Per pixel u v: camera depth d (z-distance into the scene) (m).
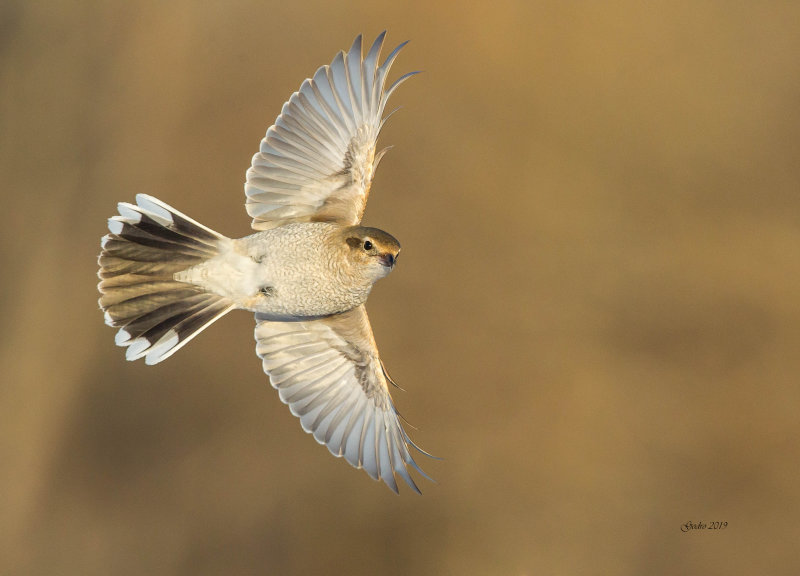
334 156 10.46
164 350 10.38
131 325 10.38
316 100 10.46
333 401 10.50
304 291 10.39
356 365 10.51
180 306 10.38
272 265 10.39
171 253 10.38
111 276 10.38
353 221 10.45
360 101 10.48
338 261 10.39
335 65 10.48
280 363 10.49
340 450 10.48
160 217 10.38
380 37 10.48
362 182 10.47
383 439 10.51
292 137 10.45
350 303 10.41
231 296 10.39
